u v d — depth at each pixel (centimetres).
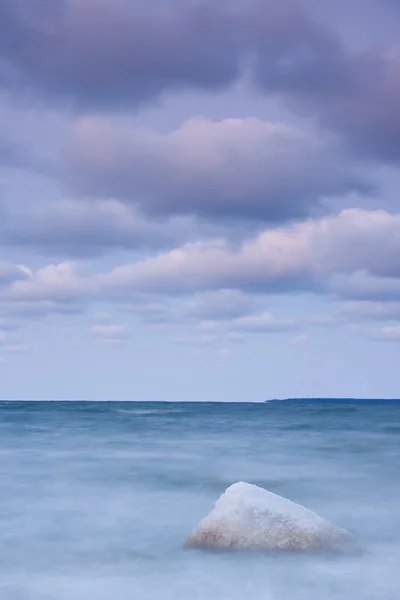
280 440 2614
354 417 4628
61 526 1052
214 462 1862
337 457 2000
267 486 1442
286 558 813
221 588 712
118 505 1223
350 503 1238
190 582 735
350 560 808
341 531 853
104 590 711
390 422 3944
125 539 961
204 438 2722
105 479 1539
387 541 930
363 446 2348
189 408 6850
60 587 724
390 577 746
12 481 1505
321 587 712
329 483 1484
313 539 833
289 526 845
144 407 7194
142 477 1572
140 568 799
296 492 1366
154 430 3219
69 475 1600
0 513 1151
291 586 715
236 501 881
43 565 824
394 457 1994
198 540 870
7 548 916
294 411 5731
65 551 895
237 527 856
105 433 2984
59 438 2684
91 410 5816
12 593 704
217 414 5094
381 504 1226
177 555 852
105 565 818
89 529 1030
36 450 2186
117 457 1981
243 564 794
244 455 2050
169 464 1814
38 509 1184
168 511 1169
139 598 681
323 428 3362
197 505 1225
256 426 3569
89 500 1273
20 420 4041
